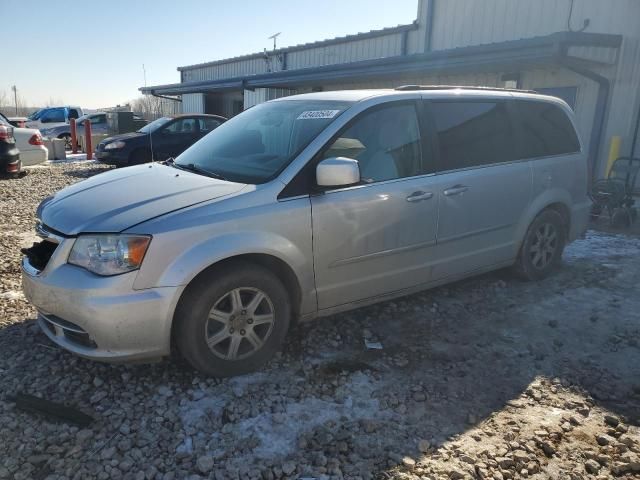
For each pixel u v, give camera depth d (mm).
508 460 2660
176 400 3096
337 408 3064
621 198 7816
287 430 2854
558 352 3828
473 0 11508
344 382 3344
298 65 18547
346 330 4074
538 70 10297
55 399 3068
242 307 3283
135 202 3230
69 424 2848
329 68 13000
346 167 3303
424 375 3465
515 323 4293
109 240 2955
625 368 3619
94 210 3209
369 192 3725
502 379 3445
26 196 9586
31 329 3914
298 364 3551
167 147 13562
